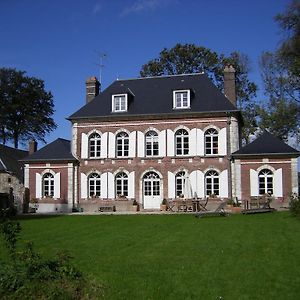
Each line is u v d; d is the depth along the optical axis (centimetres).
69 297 818
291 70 3145
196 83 3488
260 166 3077
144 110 3381
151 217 2459
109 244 1434
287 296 841
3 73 5281
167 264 1109
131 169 3347
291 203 2294
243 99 4522
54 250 1323
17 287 823
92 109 3494
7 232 1027
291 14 2989
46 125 5631
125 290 885
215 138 3244
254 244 1377
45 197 3453
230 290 882
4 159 4162
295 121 3678
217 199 3145
